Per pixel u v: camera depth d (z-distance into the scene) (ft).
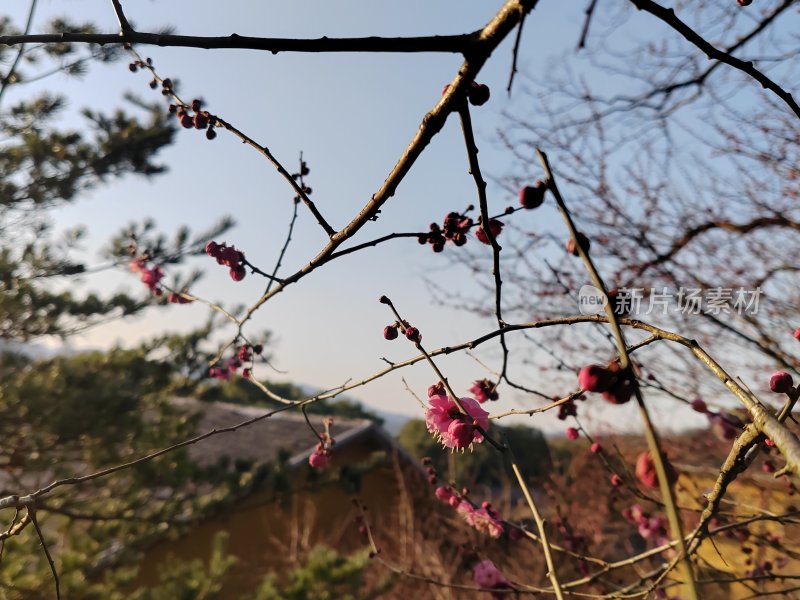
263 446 28.96
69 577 13.71
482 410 5.21
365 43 3.09
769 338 10.82
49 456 15.69
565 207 2.65
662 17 3.73
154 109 20.80
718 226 12.67
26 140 18.25
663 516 8.95
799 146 12.00
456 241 5.03
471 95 3.43
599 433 11.86
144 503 16.72
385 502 29.94
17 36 3.50
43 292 17.33
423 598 17.42
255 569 25.07
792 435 2.60
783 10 10.08
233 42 3.26
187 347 19.81
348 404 49.16
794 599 7.43
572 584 6.35
